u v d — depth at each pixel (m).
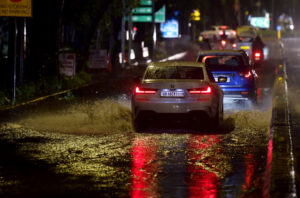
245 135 27.92
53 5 56.81
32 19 56.38
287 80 60.06
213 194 16.78
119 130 29.59
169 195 16.72
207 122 29.61
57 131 29.14
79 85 58.69
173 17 138.50
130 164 21.23
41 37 56.44
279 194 15.08
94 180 18.67
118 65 85.12
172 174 19.55
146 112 29.27
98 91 51.75
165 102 29.03
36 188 17.61
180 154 23.22
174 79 29.53
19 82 50.66
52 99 44.94
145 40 126.00
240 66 39.34
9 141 26.17
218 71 38.94
